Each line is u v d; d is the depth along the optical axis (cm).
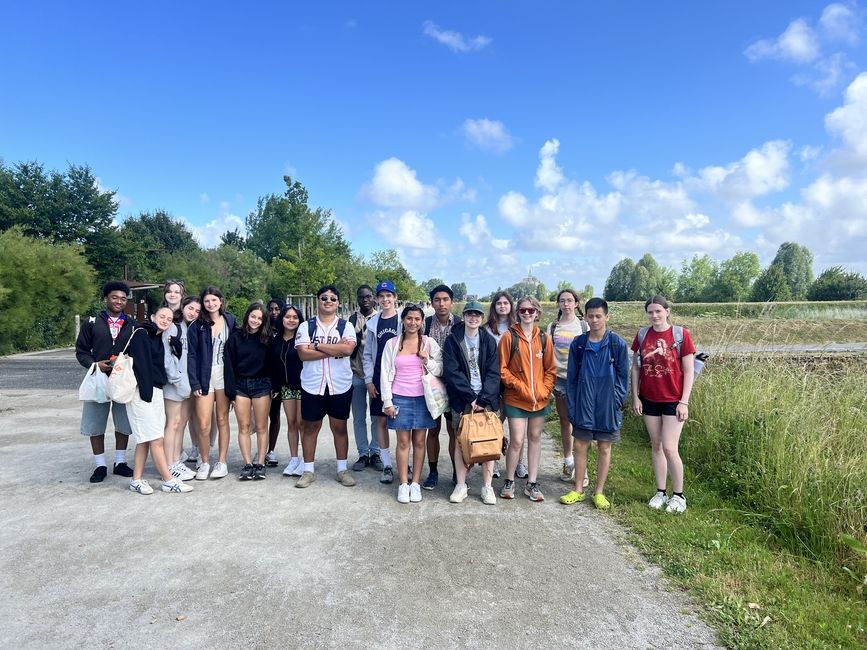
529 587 344
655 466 492
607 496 516
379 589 338
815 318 2142
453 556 386
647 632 298
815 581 373
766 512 473
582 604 325
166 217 5212
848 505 431
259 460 553
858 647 293
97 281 3130
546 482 563
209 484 534
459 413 497
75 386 1172
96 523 434
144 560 371
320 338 521
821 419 584
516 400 503
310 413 518
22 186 2953
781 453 507
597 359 484
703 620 311
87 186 3127
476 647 282
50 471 569
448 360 490
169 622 299
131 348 489
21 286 1966
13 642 278
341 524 439
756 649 283
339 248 4181
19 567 359
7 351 1888
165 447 537
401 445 497
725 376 729
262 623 300
